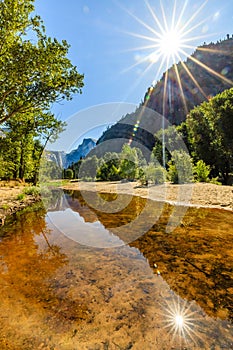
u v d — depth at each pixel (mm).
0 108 9344
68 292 2295
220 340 1612
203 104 23391
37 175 19594
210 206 6957
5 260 3174
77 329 1750
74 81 9375
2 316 1909
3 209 7156
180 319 1849
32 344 1597
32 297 2201
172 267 2869
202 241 3826
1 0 7359
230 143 19047
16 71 7895
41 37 8383
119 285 2434
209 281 2479
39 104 9805
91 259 3205
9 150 10711
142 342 1608
